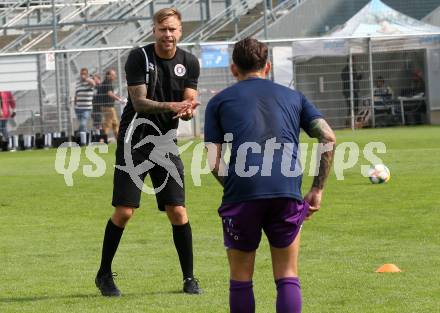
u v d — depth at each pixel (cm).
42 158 3183
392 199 1834
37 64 3741
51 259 1361
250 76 846
